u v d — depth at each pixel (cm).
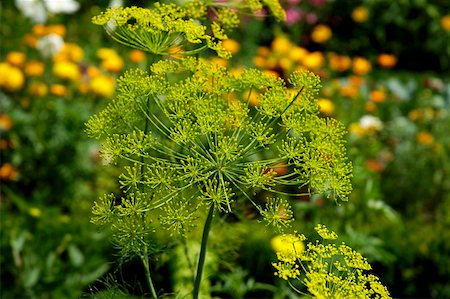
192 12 273
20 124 627
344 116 707
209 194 201
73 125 628
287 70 710
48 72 702
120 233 211
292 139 209
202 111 203
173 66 227
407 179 704
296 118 214
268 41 1044
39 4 770
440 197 697
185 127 202
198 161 204
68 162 616
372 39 1102
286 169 495
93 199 588
